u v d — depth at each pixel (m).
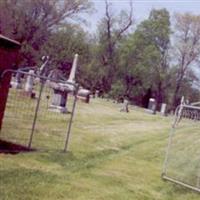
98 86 69.62
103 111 30.14
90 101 39.88
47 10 64.19
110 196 8.24
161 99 70.75
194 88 71.50
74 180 8.77
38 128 14.54
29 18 63.44
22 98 21.83
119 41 70.56
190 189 10.25
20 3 62.78
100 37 70.88
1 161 8.92
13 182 7.57
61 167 9.73
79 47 68.69
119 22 70.75
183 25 69.25
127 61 69.50
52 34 66.44
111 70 69.81
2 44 10.02
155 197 8.98
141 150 15.22
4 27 62.38
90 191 8.24
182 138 20.22
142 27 71.06
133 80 69.69
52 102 21.66
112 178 9.72
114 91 67.44
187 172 12.25
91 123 20.42
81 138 14.79
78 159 11.02
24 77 26.62
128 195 8.61
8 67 10.31
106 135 17.06
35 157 10.06
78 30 69.50
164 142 18.30
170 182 10.62
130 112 37.81
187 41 69.56
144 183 10.01
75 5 66.88
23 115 16.38
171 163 13.48
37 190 7.47
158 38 70.81
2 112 10.48
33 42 64.50
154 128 24.77
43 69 36.75
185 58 69.75
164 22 70.56
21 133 12.82
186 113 12.52
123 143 15.98
